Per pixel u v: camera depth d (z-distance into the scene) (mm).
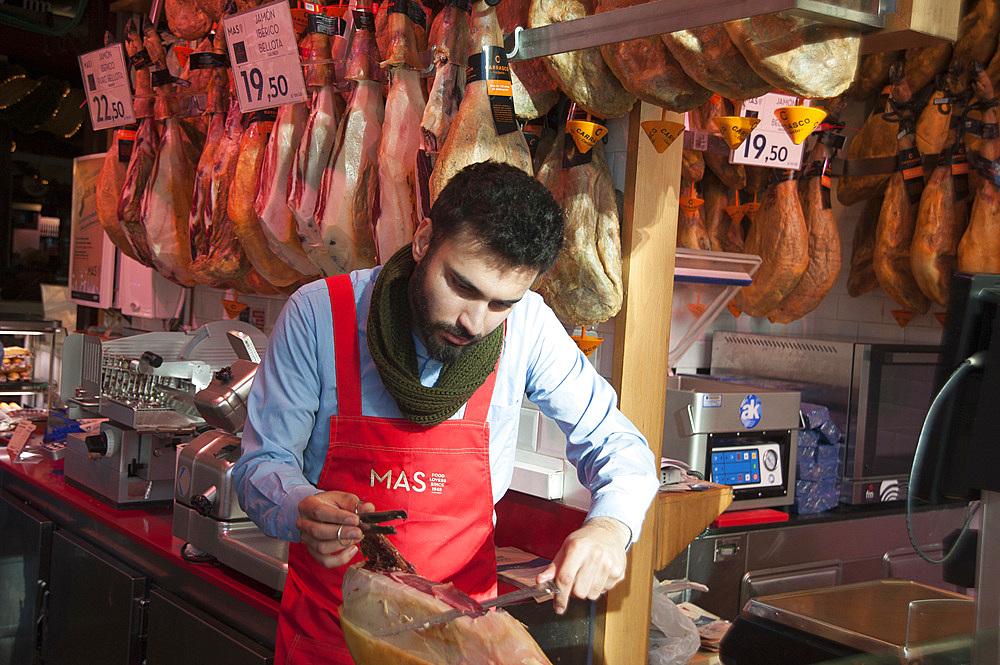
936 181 3066
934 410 1311
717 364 3711
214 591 2199
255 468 1387
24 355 4230
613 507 1371
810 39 1401
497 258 1132
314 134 2332
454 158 1806
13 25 4066
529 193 1159
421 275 1235
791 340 3375
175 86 3033
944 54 3139
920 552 1410
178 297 3742
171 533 2512
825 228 3307
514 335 1531
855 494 3166
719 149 2502
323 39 2355
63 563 2816
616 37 1531
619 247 1926
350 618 1138
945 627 1398
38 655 2947
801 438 3115
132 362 2812
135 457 2727
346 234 2254
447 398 1377
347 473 1478
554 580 1193
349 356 1455
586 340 2014
